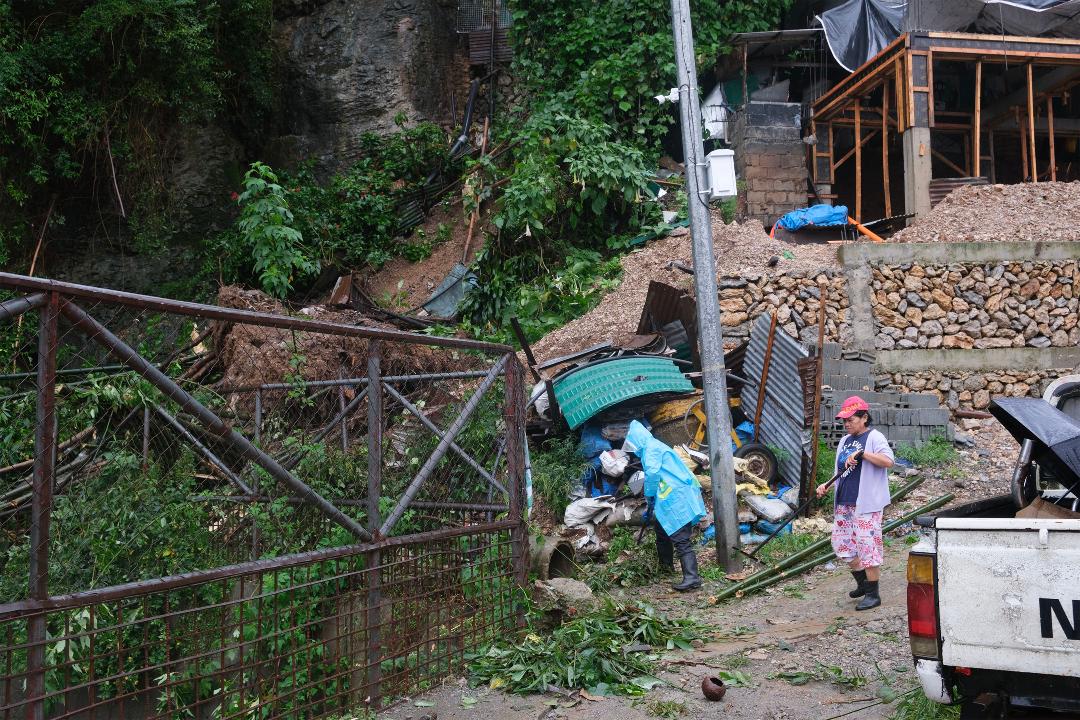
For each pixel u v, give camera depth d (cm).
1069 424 411
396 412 713
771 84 1886
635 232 1576
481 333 1376
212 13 1712
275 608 424
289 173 1969
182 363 936
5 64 1389
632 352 1064
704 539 866
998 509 451
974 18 1655
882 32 1775
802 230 1537
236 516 546
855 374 1159
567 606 606
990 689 339
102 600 341
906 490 923
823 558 762
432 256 1770
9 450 453
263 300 1120
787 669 518
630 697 484
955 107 1933
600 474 950
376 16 2023
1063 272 1212
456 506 598
